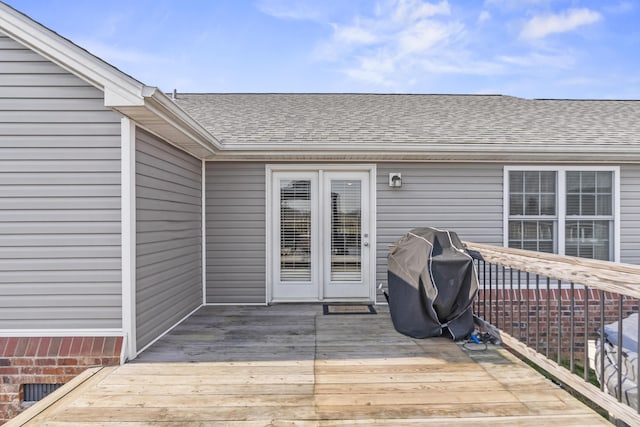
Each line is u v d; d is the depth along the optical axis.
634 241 5.41
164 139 4.08
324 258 5.59
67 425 2.41
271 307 5.31
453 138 5.28
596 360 3.16
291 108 6.95
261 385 2.93
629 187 5.42
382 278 5.50
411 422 2.45
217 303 5.46
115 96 3.08
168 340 3.91
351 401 2.69
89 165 3.35
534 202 5.49
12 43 3.30
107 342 3.33
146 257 3.68
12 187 3.33
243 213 5.48
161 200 4.02
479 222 5.48
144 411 2.56
